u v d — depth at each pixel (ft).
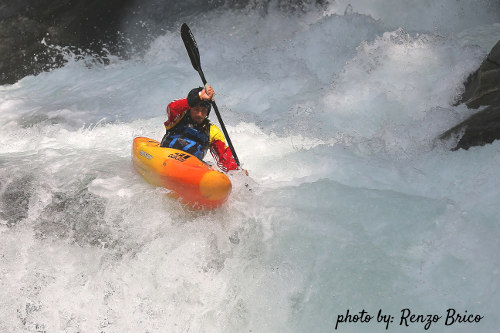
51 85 106.32
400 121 68.95
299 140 66.85
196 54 55.57
